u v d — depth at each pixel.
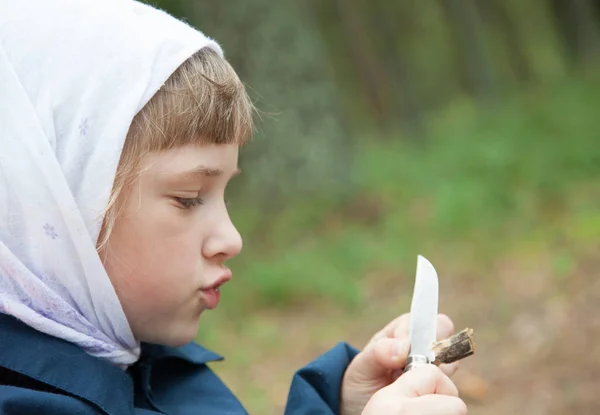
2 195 1.71
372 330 6.15
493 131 11.09
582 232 6.98
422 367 1.70
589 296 5.56
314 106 9.09
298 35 9.08
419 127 14.51
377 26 18.41
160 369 2.12
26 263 1.73
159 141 1.75
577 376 4.54
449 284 6.64
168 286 1.80
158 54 1.79
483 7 18.89
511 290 6.11
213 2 8.86
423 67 18.81
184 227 1.79
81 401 1.66
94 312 1.77
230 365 5.64
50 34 1.77
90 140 1.74
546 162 8.91
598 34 18.27
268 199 8.74
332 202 8.91
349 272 7.36
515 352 5.04
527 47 18.62
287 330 6.26
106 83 1.75
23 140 1.71
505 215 7.88
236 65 8.88
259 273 7.09
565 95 12.41
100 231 1.75
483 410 4.41
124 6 1.88
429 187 9.41
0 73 1.72
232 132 1.85
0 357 1.67
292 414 2.03
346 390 2.12
